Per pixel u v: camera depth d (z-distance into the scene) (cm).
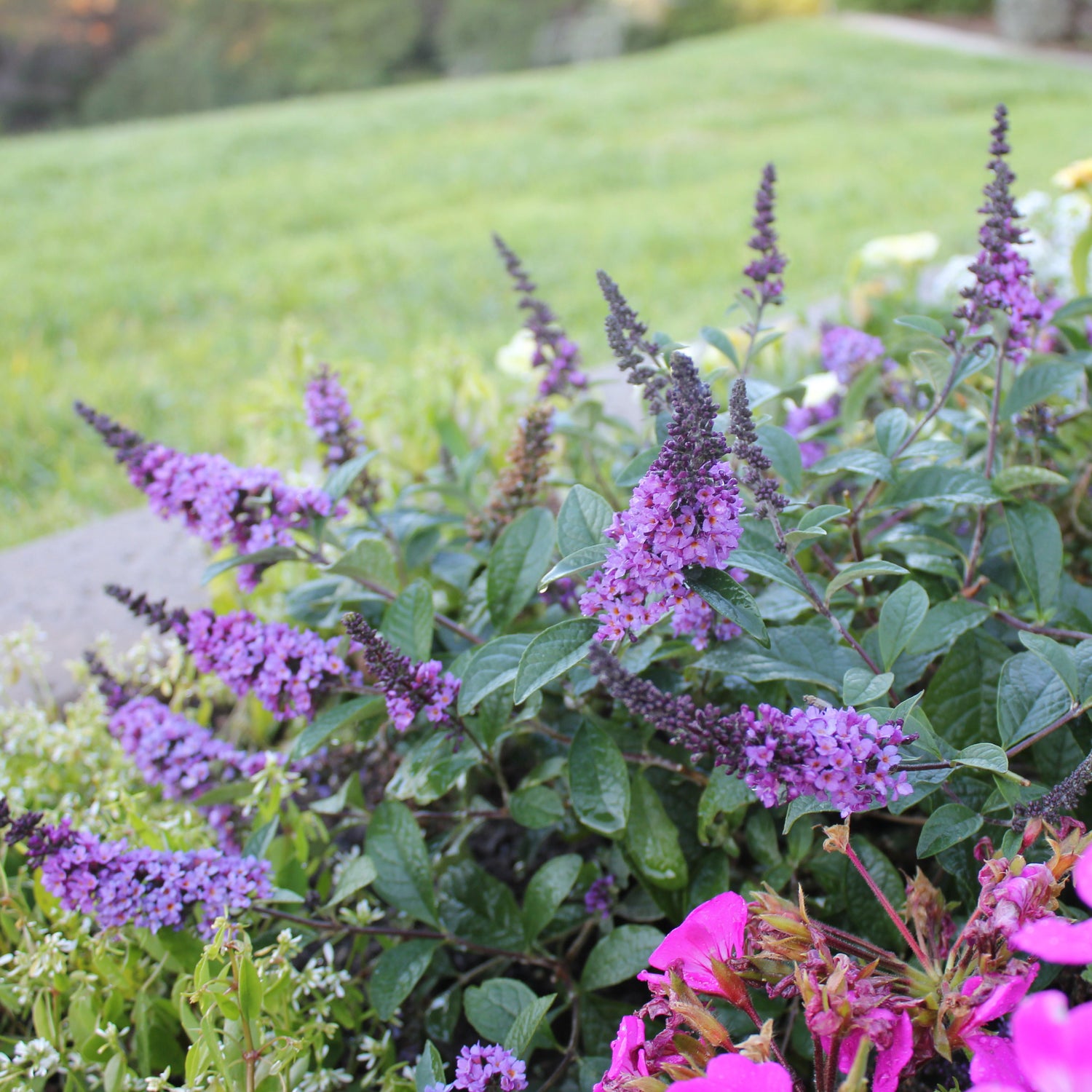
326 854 172
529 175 949
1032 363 181
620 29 2489
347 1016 148
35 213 909
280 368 241
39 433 434
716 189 846
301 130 1223
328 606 187
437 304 596
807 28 1892
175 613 161
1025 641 120
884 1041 97
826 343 205
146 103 2533
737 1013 136
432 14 2616
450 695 141
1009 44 1711
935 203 715
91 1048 141
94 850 141
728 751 109
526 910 150
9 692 241
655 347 152
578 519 138
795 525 146
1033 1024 78
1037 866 103
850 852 111
